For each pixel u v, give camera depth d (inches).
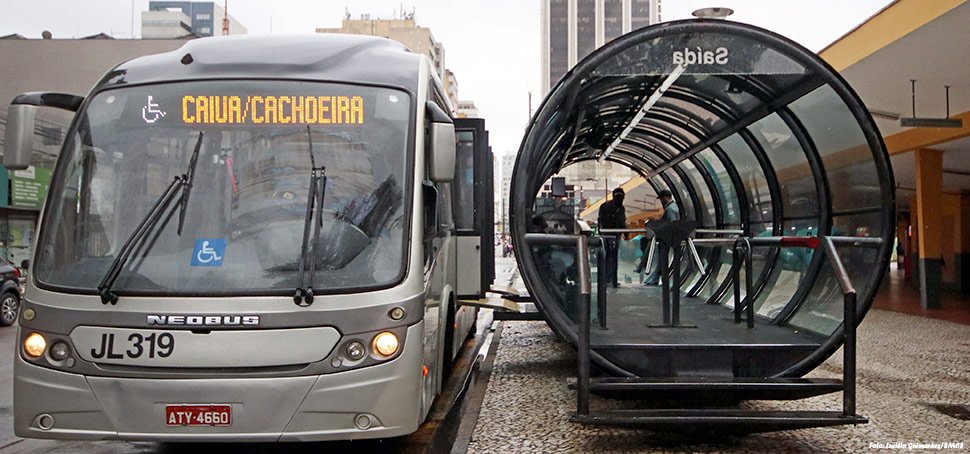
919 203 688.4
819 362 254.1
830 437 246.5
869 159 280.2
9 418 294.2
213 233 203.3
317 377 191.9
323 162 212.5
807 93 292.4
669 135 482.0
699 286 488.7
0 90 1503.4
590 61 261.7
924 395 311.6
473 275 308.0
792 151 354.0
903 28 418.6
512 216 263.0
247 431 190.2
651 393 238.1
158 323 191.9
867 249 271.9
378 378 194.5
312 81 220.5
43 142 1120.2
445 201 288.2
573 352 431.2
